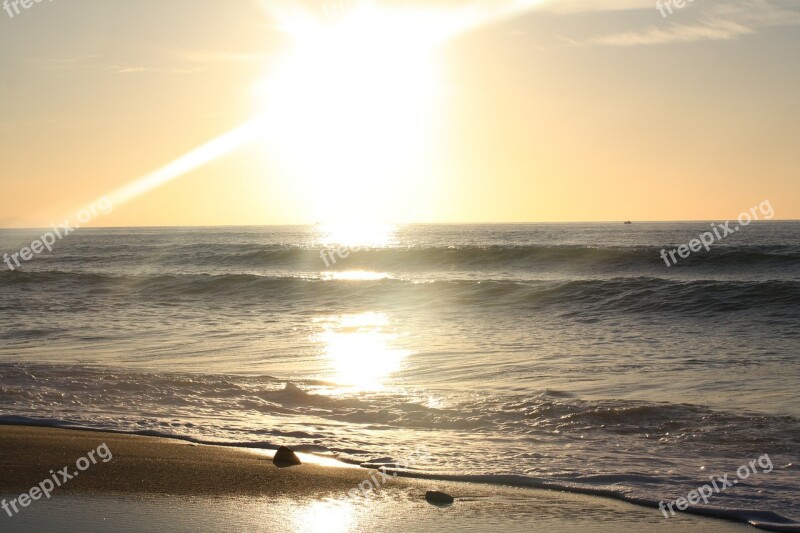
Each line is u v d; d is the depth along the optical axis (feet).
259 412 37.96
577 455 30.58
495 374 47.39
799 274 110.32
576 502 25.44
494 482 27.53
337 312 84.84
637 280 88.02
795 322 68.28
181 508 24.68
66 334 67.21
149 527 23.03
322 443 32.42
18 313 84.12
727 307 76.28
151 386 43.29
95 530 22.75
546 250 139.64
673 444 31.71
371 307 88.12
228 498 25.63
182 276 112.78
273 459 29.99
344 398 40.45
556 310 80.79
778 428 33.22
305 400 40.22
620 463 29.45
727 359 51.06
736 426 33.76
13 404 39.19
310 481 27.45
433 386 43.91
